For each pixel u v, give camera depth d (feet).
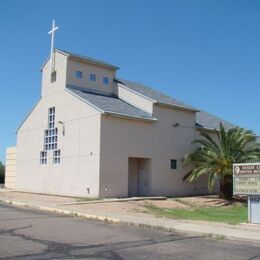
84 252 34.35
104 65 109.50
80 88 105.09
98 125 91.09
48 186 104.73
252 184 52.85
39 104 112.27
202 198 99.45
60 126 102.58
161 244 38.88
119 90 109.91
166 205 85.10
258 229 48.75
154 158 100.01
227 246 38.91
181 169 105.70
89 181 91.76
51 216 59.47
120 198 89.86
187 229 47.80
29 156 114.52
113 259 32.01
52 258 31.68
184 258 32.86
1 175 168.55
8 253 32.91
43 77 111.65
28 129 116.37
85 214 60.90
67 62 103.45
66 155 99.55
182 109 107.04
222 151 95.25
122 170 93.35
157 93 114.83
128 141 95.20
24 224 49.75
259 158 93.66
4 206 73.20
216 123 124.26
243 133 95.50
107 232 45.57
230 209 85.92
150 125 100.12
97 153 90.33
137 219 56.75
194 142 101.86
